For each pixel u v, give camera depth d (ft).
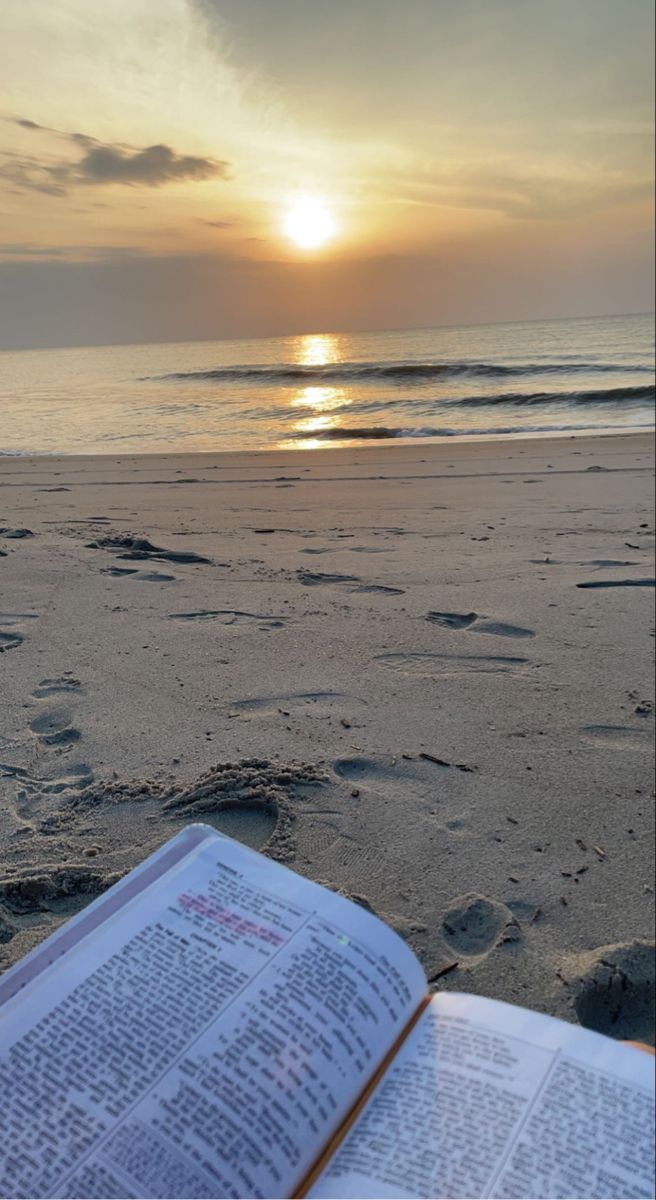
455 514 21.20
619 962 6.10
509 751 8.96
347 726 9.35
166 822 7.34
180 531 17.28
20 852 6.80
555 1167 2.36
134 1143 2.39
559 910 6.64
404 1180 2.35
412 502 22.75
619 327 149.69
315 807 7.70
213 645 11.28
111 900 3.21
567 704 10.09
